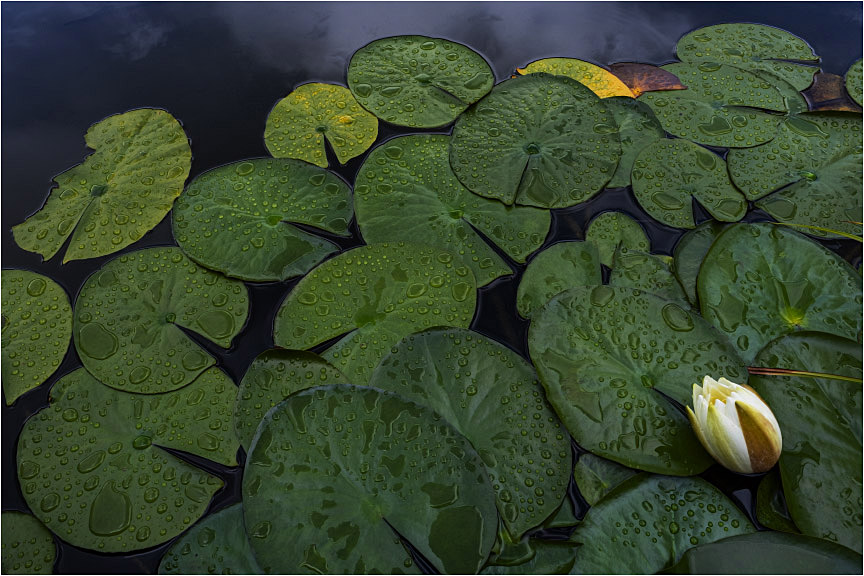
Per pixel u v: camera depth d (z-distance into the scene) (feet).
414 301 3.00
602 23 3.96
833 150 3.38
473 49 3.79
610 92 3.61
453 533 2.58
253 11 4.00
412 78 3.61
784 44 3.81
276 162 3.36
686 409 2.75
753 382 2.80
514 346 2.94
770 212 3.21
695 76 3.66
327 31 3.90
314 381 2.85
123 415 2.83
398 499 2.62
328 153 3.39
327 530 2.59
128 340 2.96
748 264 3.02
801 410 2.75
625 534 2.61
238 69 3.72
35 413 2.84
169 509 2.69
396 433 2.71
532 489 2.67
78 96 3.61
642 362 2.83
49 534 2.67
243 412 2.82
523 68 3.71
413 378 2.82
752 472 2.67
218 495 2.72
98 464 2.76
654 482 2.68
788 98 3.57
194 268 3.10
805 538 2.57
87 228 3.21
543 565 2.57
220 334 2.98
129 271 3.09
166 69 3.72
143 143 3.44
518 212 3.23
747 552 2.55
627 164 3.37
